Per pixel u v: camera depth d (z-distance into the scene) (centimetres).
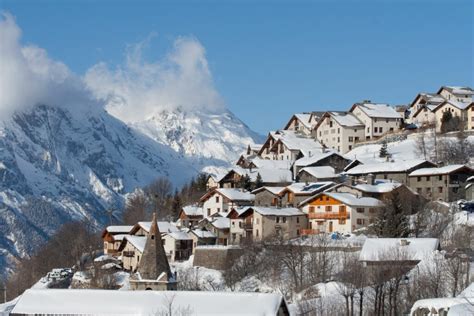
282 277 18112
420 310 12319
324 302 15212
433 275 14950
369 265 16275
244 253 19938
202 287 18450
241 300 12194
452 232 18988
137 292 12712
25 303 12800
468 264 15475
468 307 10756
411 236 19325
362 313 14462
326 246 18538
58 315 12575
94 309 12525
